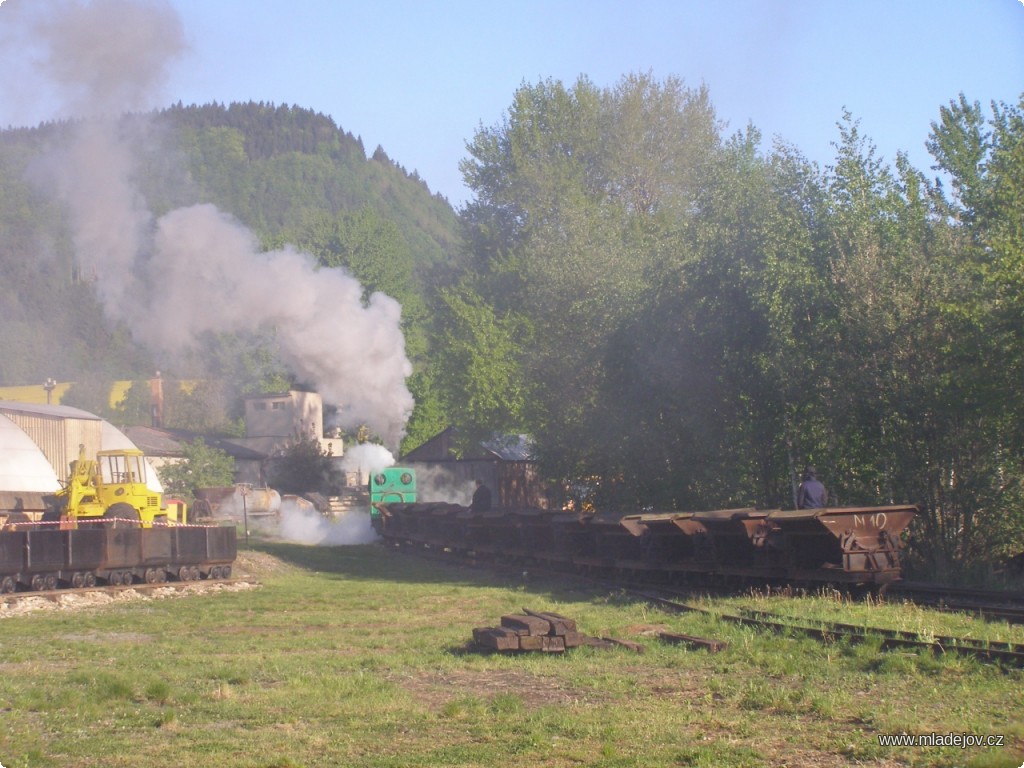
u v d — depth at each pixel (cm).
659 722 963
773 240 2545
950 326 2134
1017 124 2200
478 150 5747
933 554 2172
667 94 5334
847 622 1416
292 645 1533
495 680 1203
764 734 914
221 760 870
